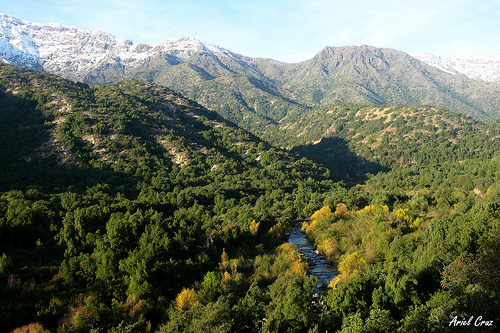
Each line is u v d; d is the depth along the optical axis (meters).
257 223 75.50
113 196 98.62
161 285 43.47
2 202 73.00
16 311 33.56
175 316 33.59
